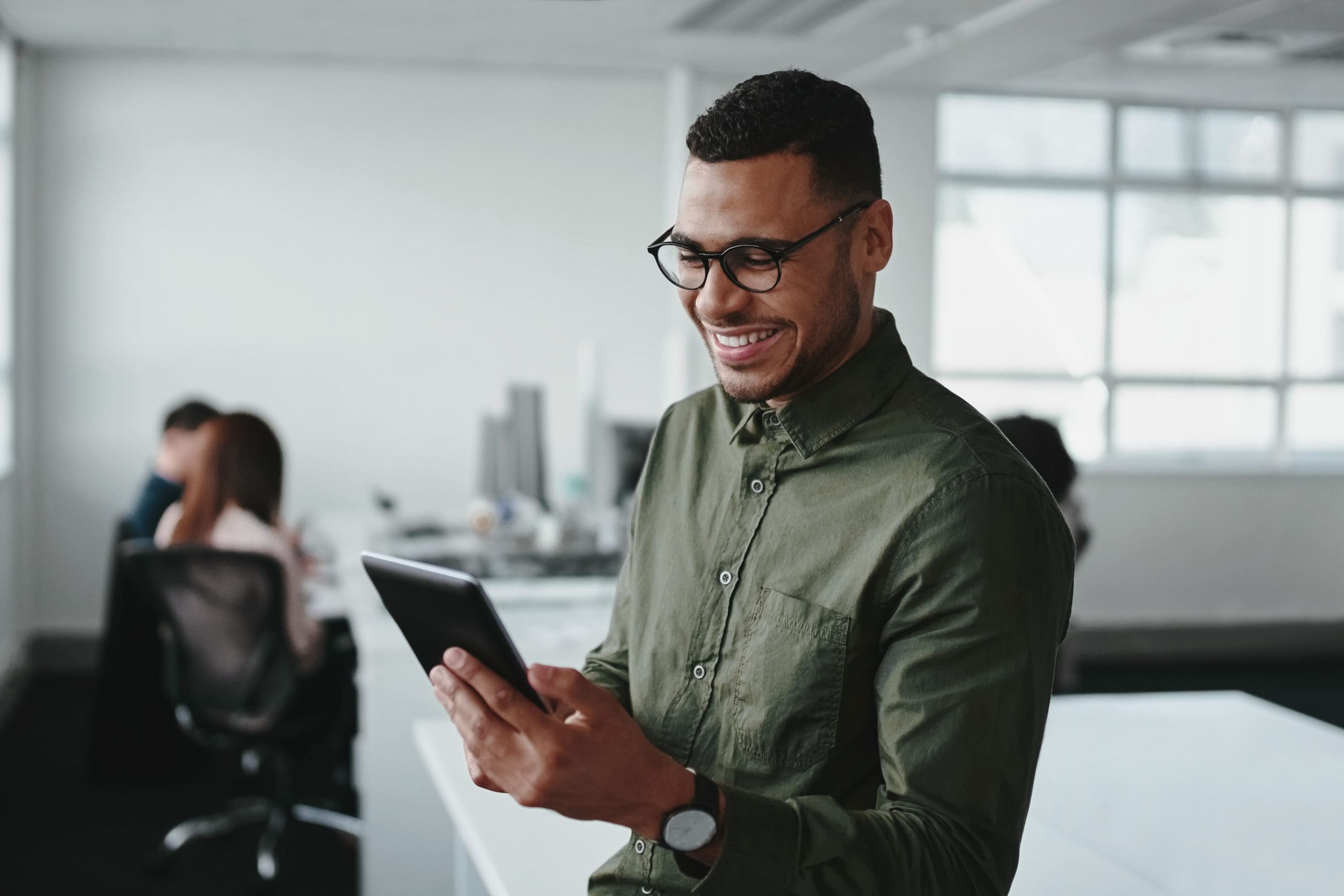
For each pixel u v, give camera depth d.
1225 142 6.73
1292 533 6.63
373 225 6.08
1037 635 1.04
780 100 1.06
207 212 5.94
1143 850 1.79
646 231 6.32
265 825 4.05
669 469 1.35
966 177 6.50
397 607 1.16
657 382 6.36
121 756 4.36
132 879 3.65
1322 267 6.82
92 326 5.87
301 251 6.03
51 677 5.84
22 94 5.62
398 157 6.08
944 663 1.03
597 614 3.37
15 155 5.57
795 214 1.06
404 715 3.01
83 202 5.83
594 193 6.26
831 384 1.17
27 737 4.97
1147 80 5.91
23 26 5.25
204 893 3.56
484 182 6.16
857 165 1.08
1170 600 6.54
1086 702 2.62
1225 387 6.77
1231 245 6.75
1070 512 3.22
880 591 1.09
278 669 3.45
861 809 1.13
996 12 4.68
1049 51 5.23
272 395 6.04
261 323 6.01
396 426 6.14
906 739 1.03
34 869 3.69
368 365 6.11
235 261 5.97
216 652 3.47
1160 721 2.46
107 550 5.92
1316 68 5.54
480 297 6.19
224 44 5.58
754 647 1.17
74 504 5.89
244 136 5.95
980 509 1.05
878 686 1.07
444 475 6.20
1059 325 6.63
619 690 1.38
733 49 5.54
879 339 1.18
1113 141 6.62
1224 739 2.34
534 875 1.72
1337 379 6.86
